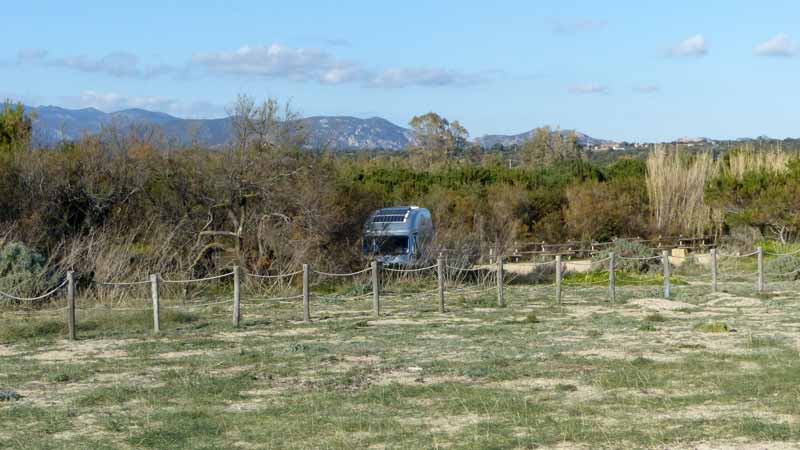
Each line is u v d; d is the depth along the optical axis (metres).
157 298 18.94
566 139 97.69
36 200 27.95
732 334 17.52
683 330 18.25
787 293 26.08
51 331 18.64
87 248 25.61
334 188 30.81
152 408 11.43
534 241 45.50
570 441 9.45
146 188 29.69
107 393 12.23
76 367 14.38
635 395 11.80
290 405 11.49
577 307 23.14
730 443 9.28
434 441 9.51
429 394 12.08
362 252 31.41
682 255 42.12
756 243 43.38
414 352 15.80
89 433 10.21
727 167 51.00
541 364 14.24
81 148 29.28
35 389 12.84
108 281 24.70
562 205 49.41
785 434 9.52
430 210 39.47
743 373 13.04
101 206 28.69
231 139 29.77
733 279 32.28
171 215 29.50
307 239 29.20
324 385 12.84
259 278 27.98
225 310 23.16
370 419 10.62
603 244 43.62
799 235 43.81
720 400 11.38
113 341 17.55
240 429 10.26
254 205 29.81
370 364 14.59
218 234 29.11
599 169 60.47
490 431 9.95
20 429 10.40
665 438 9.47
